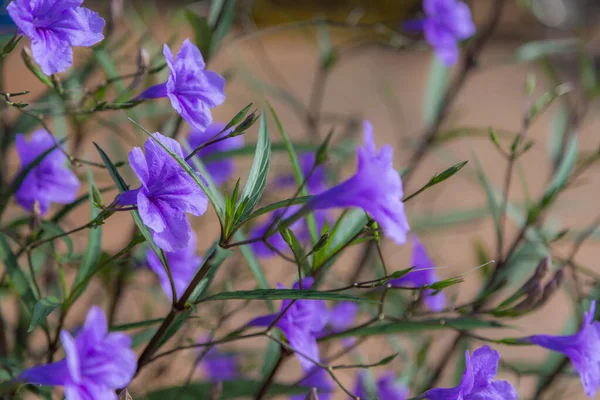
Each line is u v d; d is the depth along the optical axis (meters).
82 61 1.29
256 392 1.20
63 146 1.22
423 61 3.49
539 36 3.27
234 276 1.38
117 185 1.06
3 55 1.08
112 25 1.26
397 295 1.32
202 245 1.74
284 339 1.14
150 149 1.03
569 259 1.25
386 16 3.04
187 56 1.08
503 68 3.45
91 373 0.99
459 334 1.33
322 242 1.07
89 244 1.12
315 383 1.29
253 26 1.68
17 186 1.16
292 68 3.13
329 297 1.04
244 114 1.06
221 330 1.37
